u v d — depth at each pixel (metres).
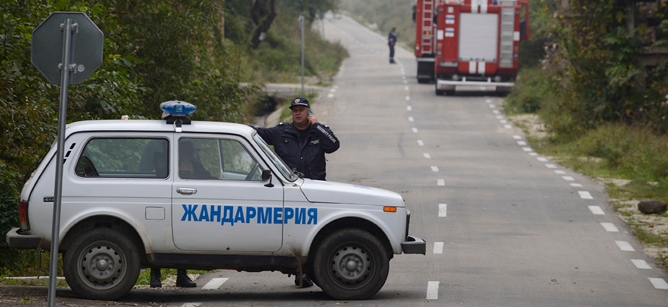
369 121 108.00
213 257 30.30
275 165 30.78
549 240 46.09
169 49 61.69
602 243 45.53
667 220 51.81
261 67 164.88
